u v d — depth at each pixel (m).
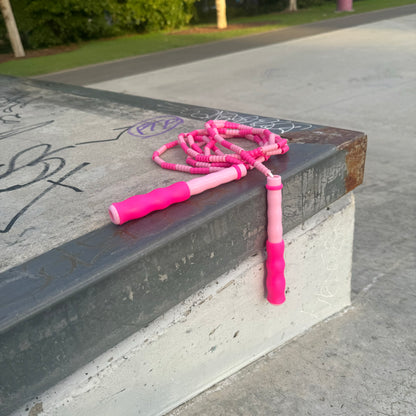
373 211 2.59
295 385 1.49
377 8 14.87
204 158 1.45
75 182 1.51
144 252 1.05
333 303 1.81
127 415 1.25
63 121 2.27
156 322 1.24
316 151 1.47
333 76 5.95
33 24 12.10
